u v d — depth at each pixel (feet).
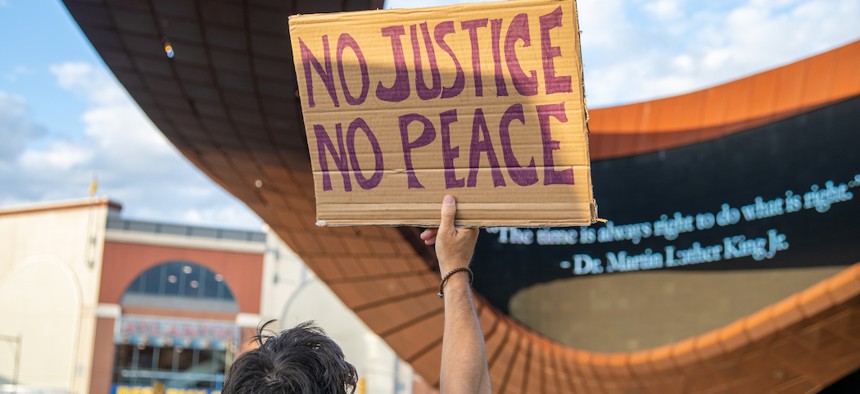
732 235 46.34
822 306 37.17
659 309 47.60
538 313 50.60
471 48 7.18
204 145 39.27
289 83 30.81
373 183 7.52
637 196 49.65
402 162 7.46
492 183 7.27
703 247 47.21
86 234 150.71
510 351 49.06
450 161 7.32
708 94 48.78
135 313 149.59
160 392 135.95
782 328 38.68
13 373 147.43
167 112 35.78
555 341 49.75
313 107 7.54
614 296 49.21
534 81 7.11
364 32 7.35
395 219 7.48
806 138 44.62
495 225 7.22
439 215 7.39
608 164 50.78
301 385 4.93
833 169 43.37
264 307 153.99
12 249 152.97
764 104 46.44
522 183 7.22
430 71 7.29
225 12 26.04
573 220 7.14
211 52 29.17
